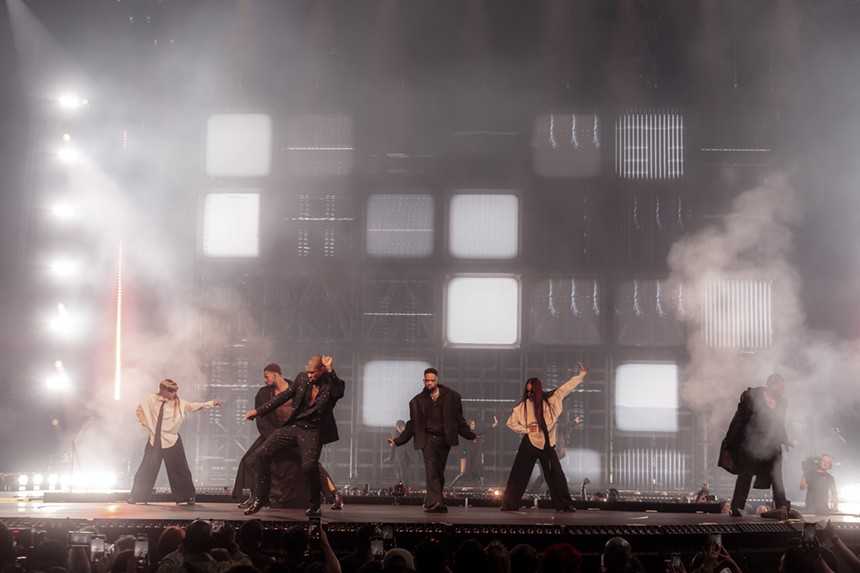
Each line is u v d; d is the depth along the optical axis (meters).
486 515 23.88
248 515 22.16
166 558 14.33
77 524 19.25
